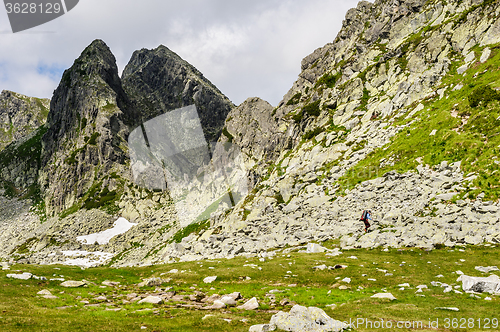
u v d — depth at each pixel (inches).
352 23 5002.5
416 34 3705.7
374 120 3115.2
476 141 1857.8
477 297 832.3
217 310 821.9
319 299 945.5
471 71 2647.6
